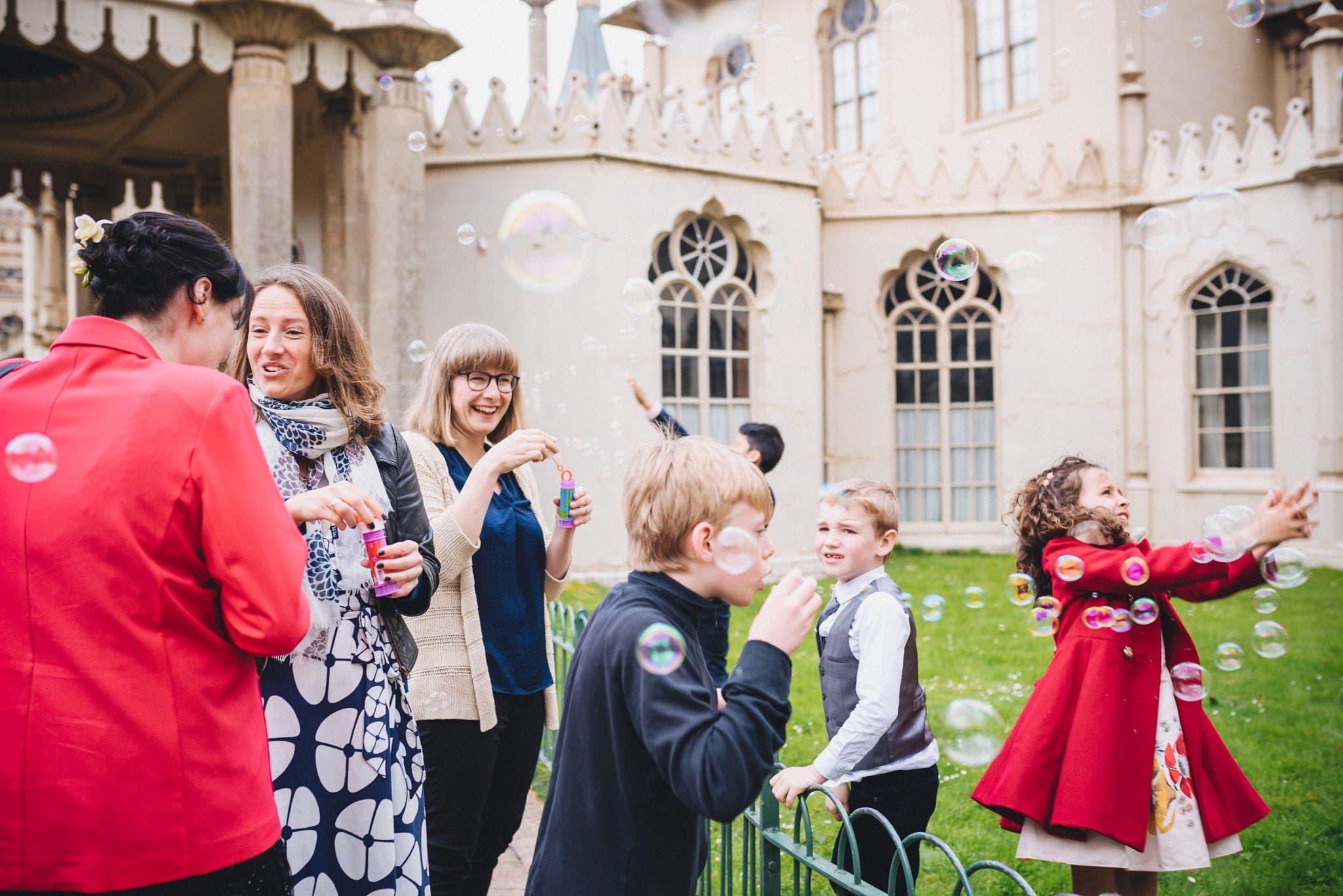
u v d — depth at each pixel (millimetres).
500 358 2943
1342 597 9781
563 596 10062
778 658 1576
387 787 2150
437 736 2615
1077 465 2980
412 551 2150
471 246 11484
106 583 1463
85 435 1515
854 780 2645
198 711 1528
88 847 1426
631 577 1768
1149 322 14062
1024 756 2688
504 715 2812
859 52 18906
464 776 2635
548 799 1772
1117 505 2887
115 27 8609
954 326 14695
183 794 1493
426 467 2840
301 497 1956
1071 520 2867
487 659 2811
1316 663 6875
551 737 5031
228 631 1587
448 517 2594
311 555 2129
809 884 2211
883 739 2645
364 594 2197
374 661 2201
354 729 2129
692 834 1692
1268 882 3535
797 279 13000
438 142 11484
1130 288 14078
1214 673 6652
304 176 13070
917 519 14727
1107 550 2738
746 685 1547
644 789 1638
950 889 3498
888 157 18391
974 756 2641
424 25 9789
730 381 12703
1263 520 2492
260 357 2217
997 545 14227
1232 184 13266
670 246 12195
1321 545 12531
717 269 12688
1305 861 3697
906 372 14789
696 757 1481
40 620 1447
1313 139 12453
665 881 1648
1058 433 14195
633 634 1625
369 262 10344
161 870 1465
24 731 1425
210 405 1566
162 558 1515
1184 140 13734
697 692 1574
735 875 3666
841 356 14570
